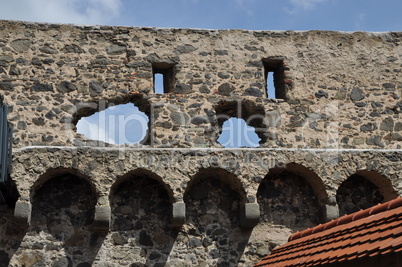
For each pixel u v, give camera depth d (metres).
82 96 11.75
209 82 12.07
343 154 11.78
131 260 11.14
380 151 11.88
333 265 7.71
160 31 12.27
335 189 11.59
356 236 7.88
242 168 11.49
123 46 12.10
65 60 11.90
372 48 12.75
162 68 12.26
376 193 12.01
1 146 10.45
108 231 11.20
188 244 11.34
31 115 11.51
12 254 10.91
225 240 11.44
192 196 11.59
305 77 12.37
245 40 12.43
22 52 11.84
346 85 12.43
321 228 9.56
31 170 11.02
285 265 9.16
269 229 11.59
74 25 12.11
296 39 12.59
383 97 12.43
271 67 12.70
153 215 11.42
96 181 11.12
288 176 11.93
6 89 11.59
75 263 11.02
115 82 11.88
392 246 6.55
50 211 11.21
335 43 12.67
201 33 12.36
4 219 11.06
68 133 11.48
